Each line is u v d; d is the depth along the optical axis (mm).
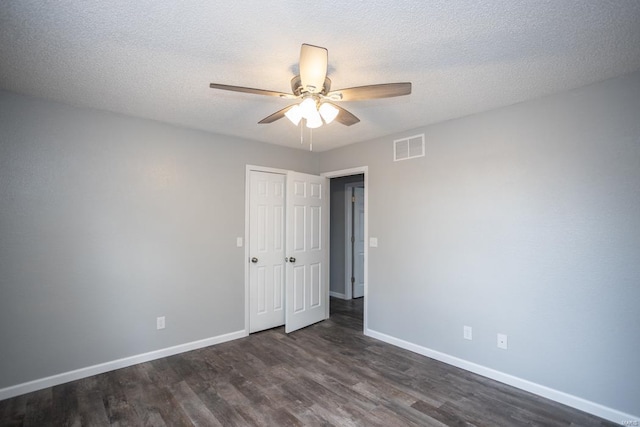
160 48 1861
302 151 4391
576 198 2344
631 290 2119
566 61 1992
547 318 2463
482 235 2828
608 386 2193
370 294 3783
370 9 1519
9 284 2447
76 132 2738
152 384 2631
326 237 4504
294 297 4000
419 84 2311
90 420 2152
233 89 1893
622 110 2164
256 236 3918
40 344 2561
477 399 2428
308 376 2777
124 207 2969
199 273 3426
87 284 2775
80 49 1867
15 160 2482
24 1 1440
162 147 3197
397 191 3510
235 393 2494
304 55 1548
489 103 2658
